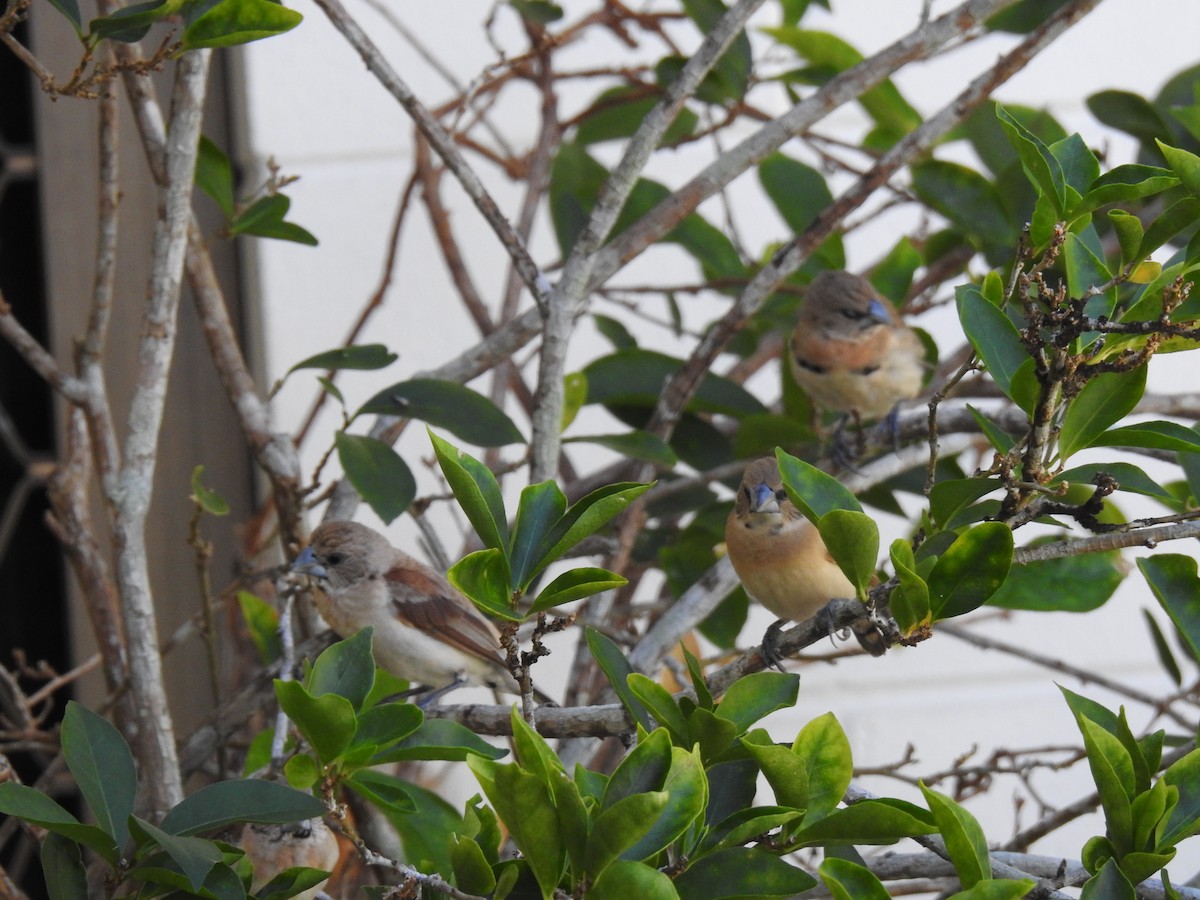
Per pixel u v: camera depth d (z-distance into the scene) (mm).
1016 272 5184
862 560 4602
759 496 7531
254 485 11906
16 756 11164
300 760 5074
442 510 11844
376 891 5316
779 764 4426
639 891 3967
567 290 7312
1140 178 6199
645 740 4289
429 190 9961
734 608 9141
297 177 7914
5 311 6859
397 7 12086
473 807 4918
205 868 4406
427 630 8516
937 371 10336
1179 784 4738
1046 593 7234
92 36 5582
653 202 10219
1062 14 7375
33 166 11469
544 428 7375
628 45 10078
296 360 11938
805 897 5434
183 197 6516
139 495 6453
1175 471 11875
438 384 7512
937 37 7496
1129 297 5723
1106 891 4305
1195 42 12617
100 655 7887
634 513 8133
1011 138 5145
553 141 9969
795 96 10000
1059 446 4715
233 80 11953
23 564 11438
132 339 11703
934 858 5609
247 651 9703
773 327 11344
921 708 12500
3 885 5703
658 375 9156
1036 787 12422
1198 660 5184
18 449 11438
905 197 9344
